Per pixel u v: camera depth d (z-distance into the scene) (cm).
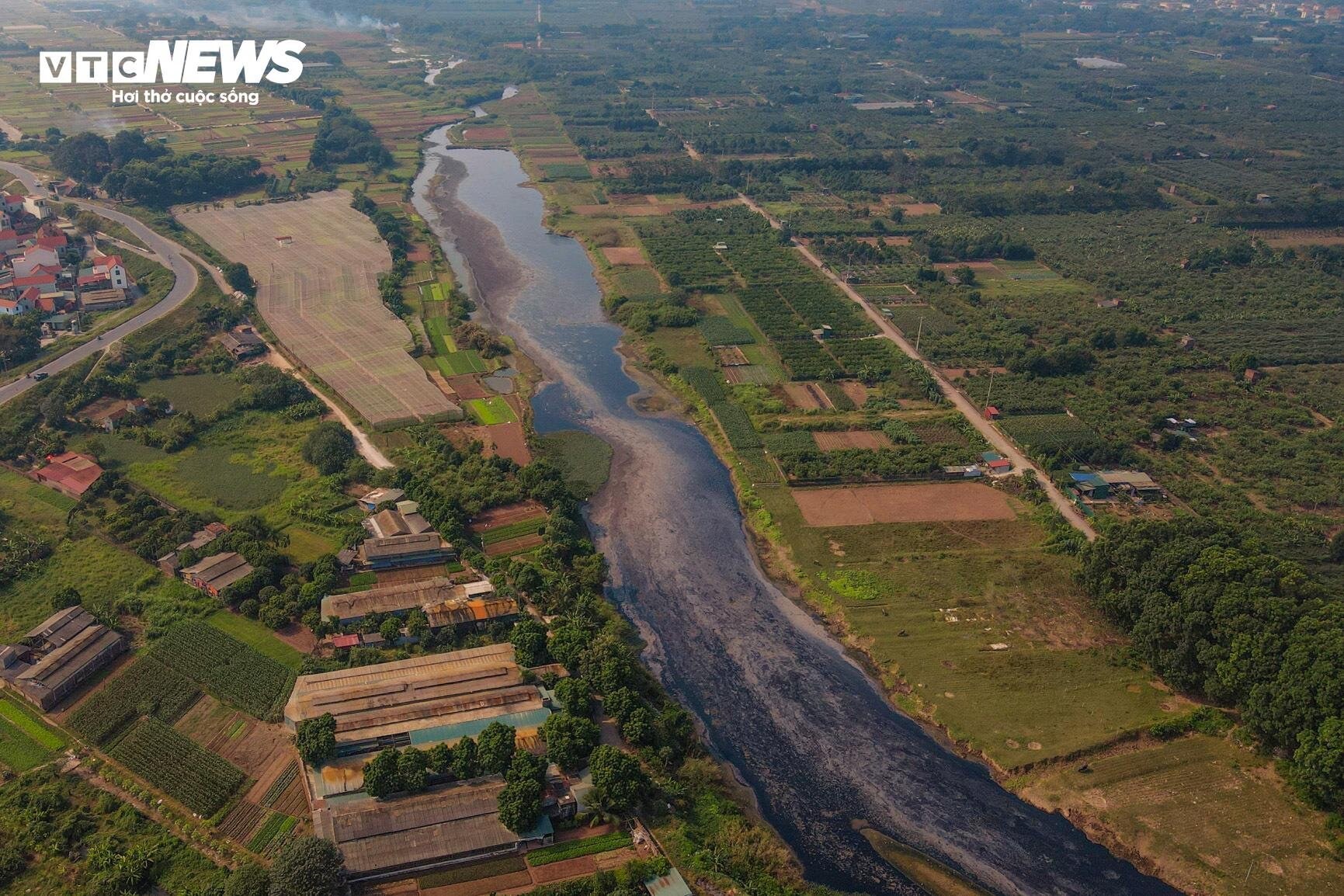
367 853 12462
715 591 19012
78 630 16212
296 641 16588
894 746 15462
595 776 13575
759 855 13275
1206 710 15638
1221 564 16050
